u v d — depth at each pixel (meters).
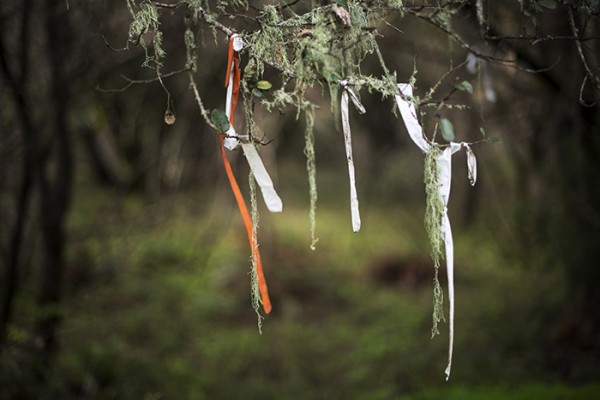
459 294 5.55
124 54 3.37
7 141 3.01
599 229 3.61
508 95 3.88
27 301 3.61
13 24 3.05
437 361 3.96
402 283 6.14
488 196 6.47
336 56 1.42
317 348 4.51
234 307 5.38
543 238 4.32
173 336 4.58
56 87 3.12
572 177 3.59
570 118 3.45
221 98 4.16
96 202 6.70
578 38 1.52
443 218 1.31
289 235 8.11
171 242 6.86
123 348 4.10
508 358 3.88
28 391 2.78
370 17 1.58
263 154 6.07
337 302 5.70
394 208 8.42
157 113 4.80
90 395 3.17
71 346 3.76
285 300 5.55
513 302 4.91
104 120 4.56
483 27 1.92
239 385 3.86
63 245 3.48
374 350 4.30
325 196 10.73
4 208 3.18
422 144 1.34
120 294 5.33
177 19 3.07
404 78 4.11
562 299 4.54
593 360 3.58
